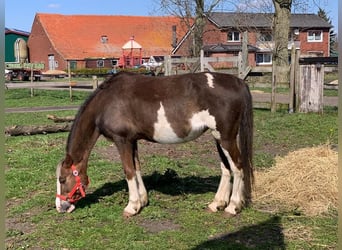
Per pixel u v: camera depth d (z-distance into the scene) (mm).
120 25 61594
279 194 5715
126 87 5199
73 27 59562
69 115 14539
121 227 4926
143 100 5090
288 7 22203
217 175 7000
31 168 7660
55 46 56219
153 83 5152
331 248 4285
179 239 4555
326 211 5227
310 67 13086
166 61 16141
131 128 5191
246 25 31922
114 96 5199
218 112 4891
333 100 16516
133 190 5297
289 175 6000
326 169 5918
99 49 57250
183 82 5035
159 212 5316
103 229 4863
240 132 4992
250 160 5031
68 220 5188
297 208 5371
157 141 5203
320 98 12977
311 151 6559
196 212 5301
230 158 5023
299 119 12094
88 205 5688
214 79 5004
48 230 4902
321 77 12875
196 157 8375
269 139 9820
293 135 10172
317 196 5551
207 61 14898
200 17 26453
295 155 6570
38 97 21938
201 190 6227
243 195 5223
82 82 33375
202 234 4668
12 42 59312
